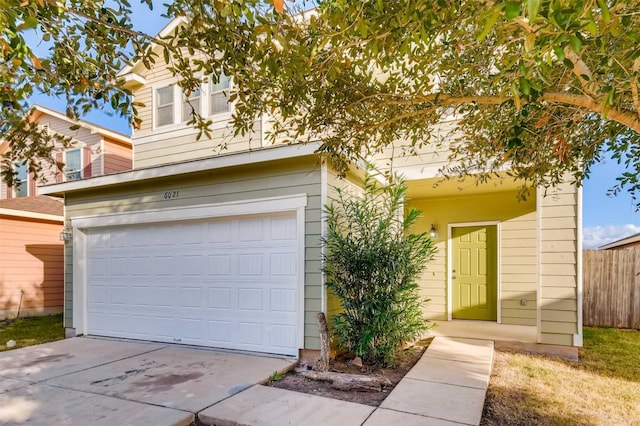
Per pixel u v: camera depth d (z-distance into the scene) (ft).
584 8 4.51
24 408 11.99
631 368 16.33
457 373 15.01
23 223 34.09
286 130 12.23
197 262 20.40
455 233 26.71
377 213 18.06
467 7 7.10
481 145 12.19
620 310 27.02
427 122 11.90
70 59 8.59
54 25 7.89
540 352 18.56
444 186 22.79
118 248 23.11
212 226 20.12
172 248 21.21
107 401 12.50
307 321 17.08
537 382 14.46
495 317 25.31
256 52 8.00
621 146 11.55
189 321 20.39
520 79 5.95
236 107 10.11
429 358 17.01
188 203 20.53
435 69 12.04
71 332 23.89
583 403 12.47
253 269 18.84
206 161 18.95
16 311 33.09
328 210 16.58
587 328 26.71
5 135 11.56
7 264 32.83
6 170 12.26
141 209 22.00
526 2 3.88
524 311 24.30
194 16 7.93
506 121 10.85
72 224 24.54
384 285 15.80
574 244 18.06
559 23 4.58
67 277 24.52
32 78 8.73
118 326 22.76
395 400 12.36
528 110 9.12
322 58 9.20
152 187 21.71
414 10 6.72
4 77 8.53
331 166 17.58
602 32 5.95
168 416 11.31
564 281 18.19
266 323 18.34
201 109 27.61
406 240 16.60
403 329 16.24
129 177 21.34
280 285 18.13
